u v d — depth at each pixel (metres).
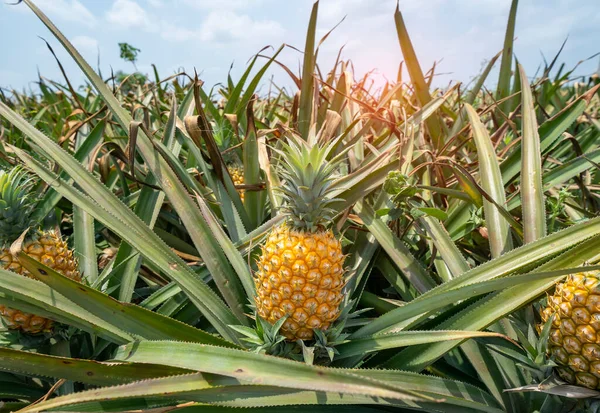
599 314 0.49
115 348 0.70
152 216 0.83
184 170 0.87
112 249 0.95
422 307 0.56
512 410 0.58
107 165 0.95
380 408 0.58
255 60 1.08
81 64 0.74
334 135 1.06
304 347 0.54
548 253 0.59
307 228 0.57
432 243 0.81
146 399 0.52
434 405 0.52
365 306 0.78
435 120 1.13
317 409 0.56
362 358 0.61
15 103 2.17
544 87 1.53
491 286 0.50
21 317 0.61
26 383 0.67
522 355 0.55
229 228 0.80
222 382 0.46
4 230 0.61
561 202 0.72
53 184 0.70
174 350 0.50
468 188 0.79
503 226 0.75
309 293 0.54
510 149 1.14
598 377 0.50
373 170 0.81
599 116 1.42
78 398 0.42
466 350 0.63
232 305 0.64
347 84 1.09
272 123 1.32
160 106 1.50
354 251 0.82
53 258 0.63
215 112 1.25
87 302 0.54
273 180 0.87
